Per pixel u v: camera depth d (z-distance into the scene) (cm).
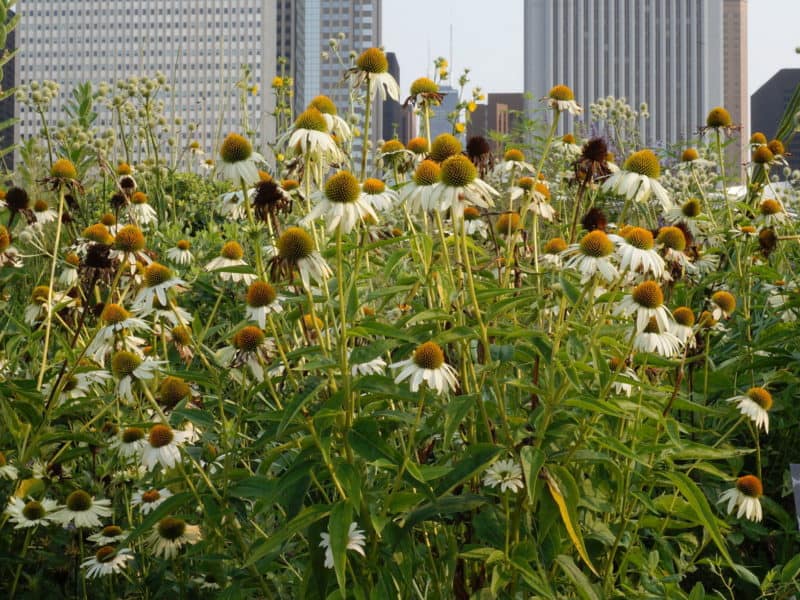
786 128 319
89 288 215
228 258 228
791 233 269
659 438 202
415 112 231
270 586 196
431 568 193
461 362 193
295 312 199
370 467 195
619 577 200
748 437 231
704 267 254
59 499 212
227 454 191
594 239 192
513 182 234
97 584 206
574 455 187
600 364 194
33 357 230
